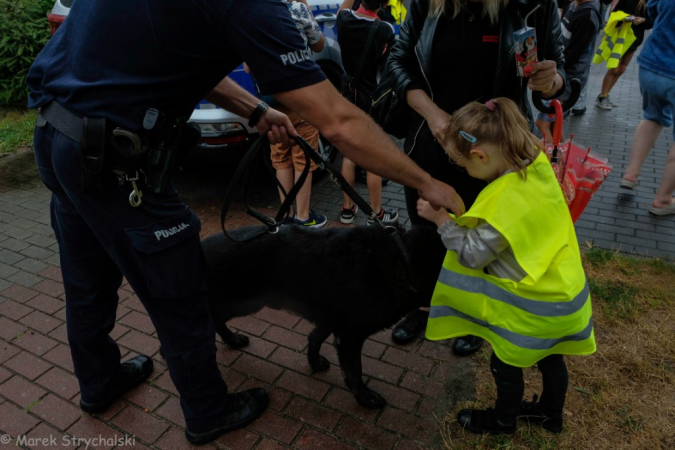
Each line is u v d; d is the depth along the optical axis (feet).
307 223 12.59
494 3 6.30
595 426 6.97
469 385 7.80
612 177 14.84
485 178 5.81
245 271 7.11
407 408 7.43
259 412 7.29
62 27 5.20
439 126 6.81
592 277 10.05
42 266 11.19
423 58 6.95
